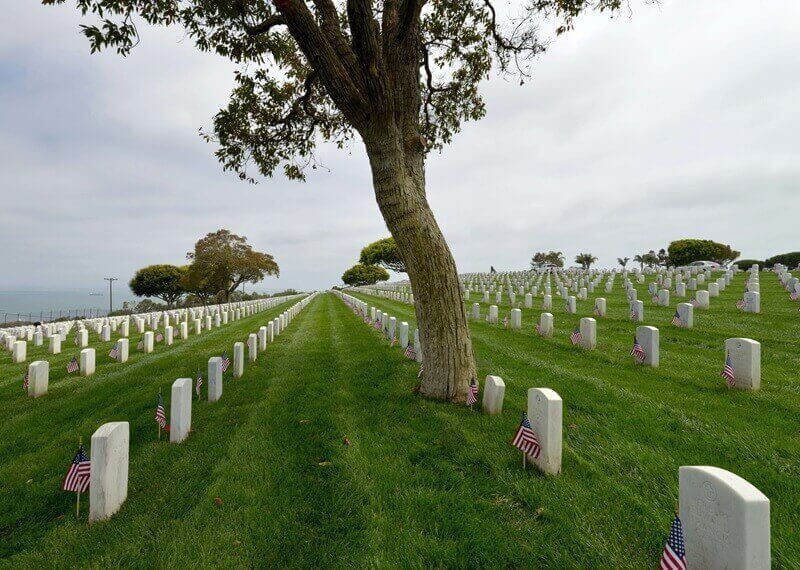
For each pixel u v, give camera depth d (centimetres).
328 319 2227
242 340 1534
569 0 775
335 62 549
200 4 705
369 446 455
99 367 1020
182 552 279
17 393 787
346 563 268
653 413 529
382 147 588
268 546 286
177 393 492
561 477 368
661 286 2294
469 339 627
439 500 338
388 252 7606
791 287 1788
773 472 367
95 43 577
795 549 269
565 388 655
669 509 315
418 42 660
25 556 285
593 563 260
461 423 512
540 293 2619
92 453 328
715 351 891
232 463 423
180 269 6278
